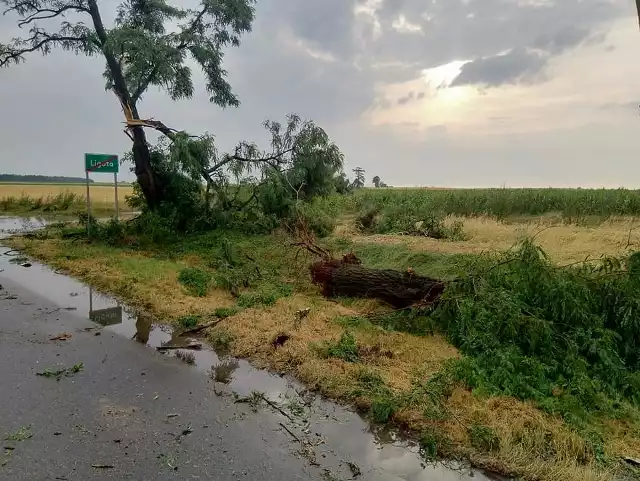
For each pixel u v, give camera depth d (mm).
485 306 5934
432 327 6340
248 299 7430
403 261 9820
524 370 4867
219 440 3779
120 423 3973
